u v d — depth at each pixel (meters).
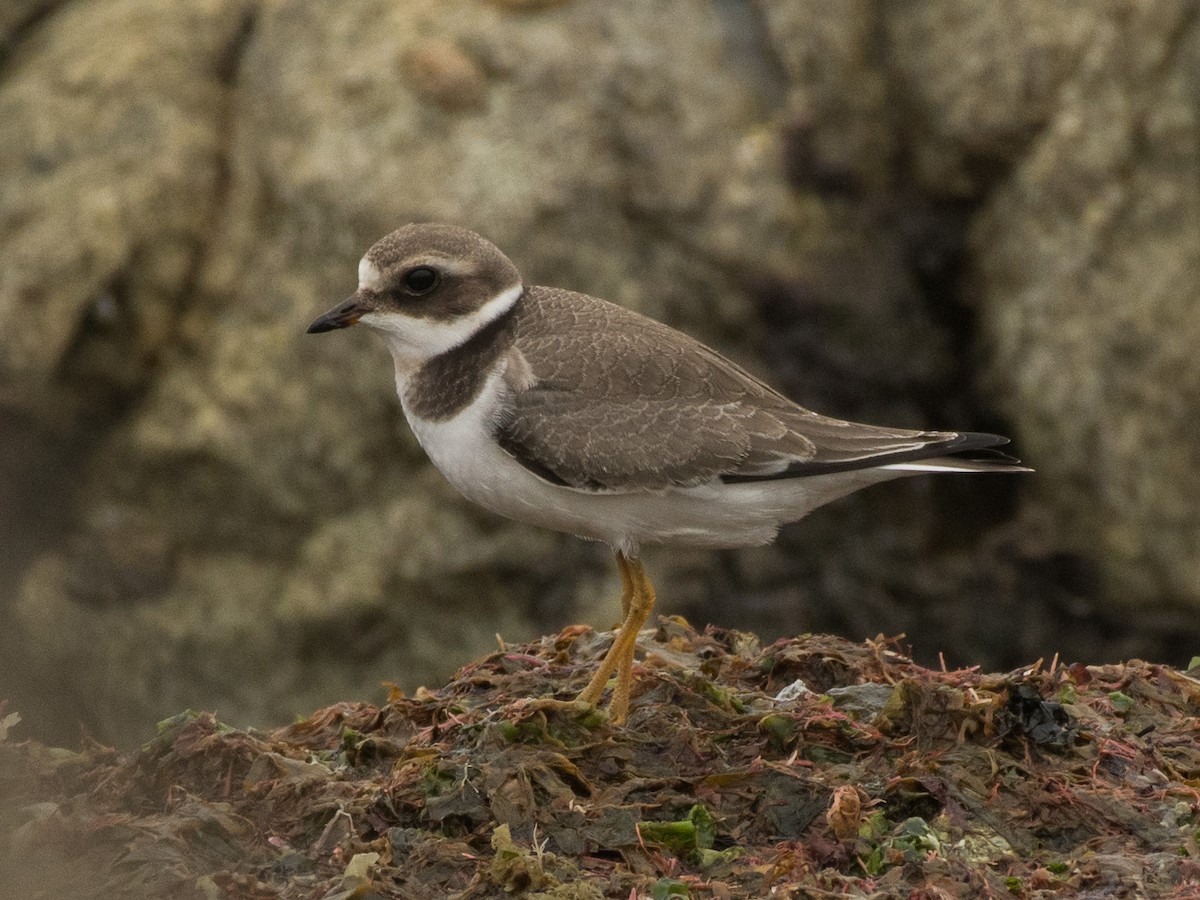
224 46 17.11
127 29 17.03
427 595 15.34
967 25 16.66
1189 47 16.00
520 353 8.42
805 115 16.52
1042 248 16.25
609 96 15.96
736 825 6.89
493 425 8.30
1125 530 15.89
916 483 16.27
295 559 15.73
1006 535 16.19
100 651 15.94
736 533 8.56
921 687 7.38
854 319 16.36
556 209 15.49
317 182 15.79
